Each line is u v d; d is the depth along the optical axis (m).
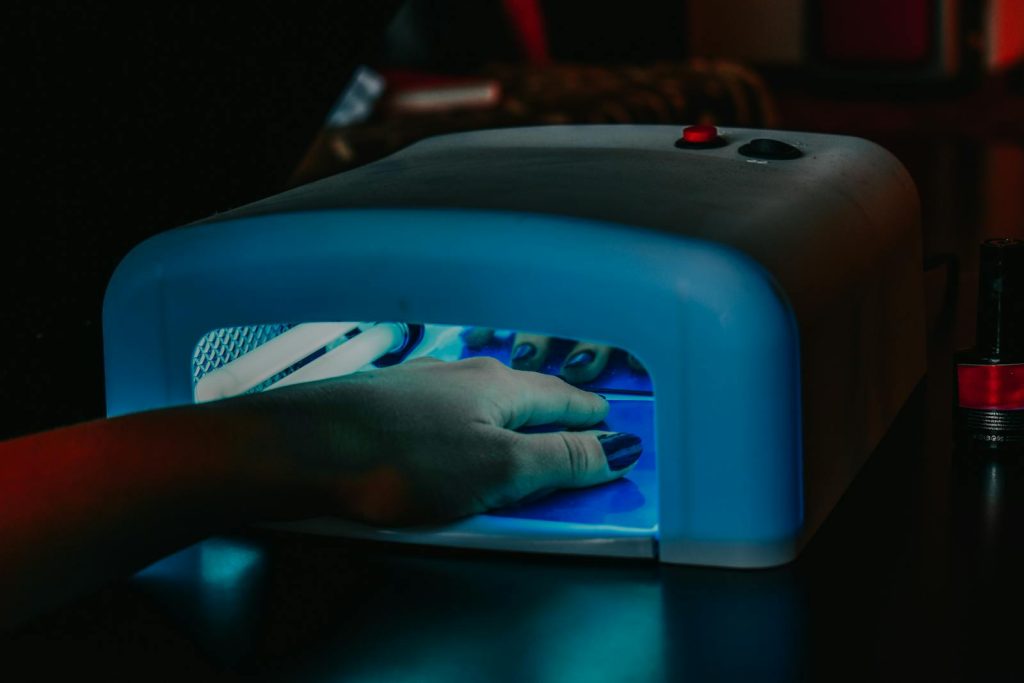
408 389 0.65
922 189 3.20
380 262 0.63
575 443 0.67
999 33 4.91
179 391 0.70
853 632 0.53
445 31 3.81
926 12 4.95
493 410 0.66
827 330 0.63
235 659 0.54
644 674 0.51
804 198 0.69
